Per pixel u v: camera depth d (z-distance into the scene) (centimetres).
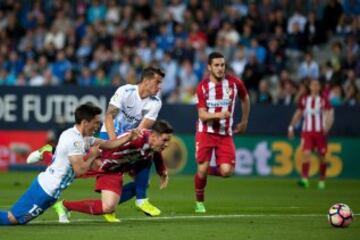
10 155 6081
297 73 6381
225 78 3478
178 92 6250
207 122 3412
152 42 6575
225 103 3462
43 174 2748
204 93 3450
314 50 6425
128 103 3183
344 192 4684
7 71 6700
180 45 6462
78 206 2908
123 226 2836
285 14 6769
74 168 2714
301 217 3247
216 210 3528
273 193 4550
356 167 5738
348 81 5962
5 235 2553
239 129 3525
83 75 6397
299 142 5775
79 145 2711
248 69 6062
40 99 5991
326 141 5097
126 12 6856
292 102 5938
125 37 6669
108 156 2852
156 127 2914
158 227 2816
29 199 2742
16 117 6041
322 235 2631
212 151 3456
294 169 5788
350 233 2688
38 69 6588
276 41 6303
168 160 5906
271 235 2631
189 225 2894
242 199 4134
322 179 5022
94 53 6600
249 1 6900
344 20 6462
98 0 7019
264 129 5806
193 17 6750
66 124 5950
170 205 3750
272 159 5816
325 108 5084
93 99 5919
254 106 5797
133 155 2902
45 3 7288
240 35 6562
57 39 6906
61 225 2842
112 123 3159
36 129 6009
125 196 3145
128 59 6462
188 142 5856
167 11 6975
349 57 6128
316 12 6769
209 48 6588
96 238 2508
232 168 3438
